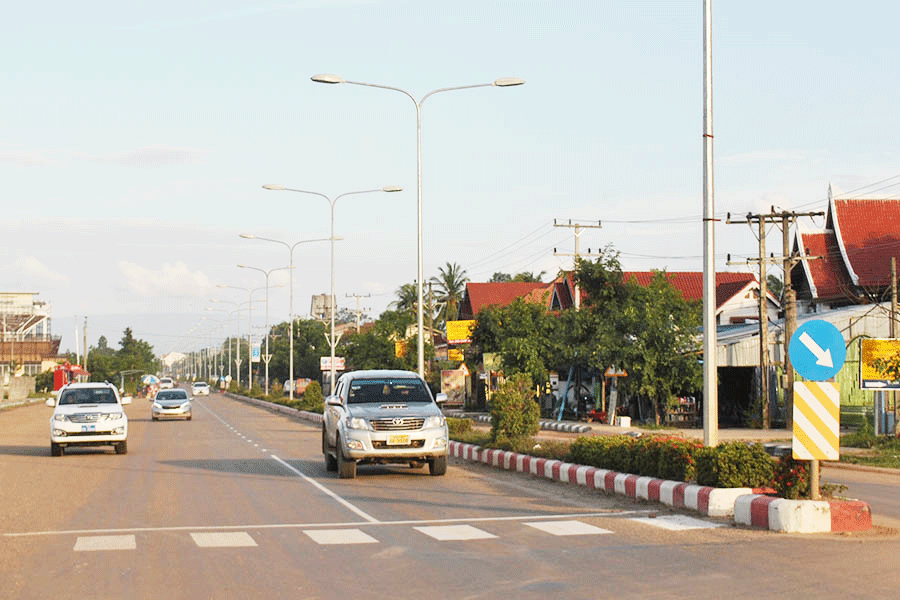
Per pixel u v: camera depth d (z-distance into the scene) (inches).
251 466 940.6
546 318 1968.5
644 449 661.3
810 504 487.5
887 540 459.8
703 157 653.3
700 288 2618.1
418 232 1405.0
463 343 2731.3
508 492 701.9
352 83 1374.3
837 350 494.3
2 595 350.6
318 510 600.4
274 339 5531.5
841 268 2170.3
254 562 417.4
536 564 406.0
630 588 353.4
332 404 865.5
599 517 556.7
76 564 414.3
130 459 1029.8
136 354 7554.1
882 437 1194.6
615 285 1845.5
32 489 728.3
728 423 1839.3
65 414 1058.7
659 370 1755.7
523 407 989.2
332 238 2378.2
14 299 5644.7
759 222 1552.7
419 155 1417.3
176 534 502.0
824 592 340.5
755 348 1738.4
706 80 654.5
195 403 3602.4
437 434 817.5
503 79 1355.8
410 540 476.4
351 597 344.5
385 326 2667.3
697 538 472.1
